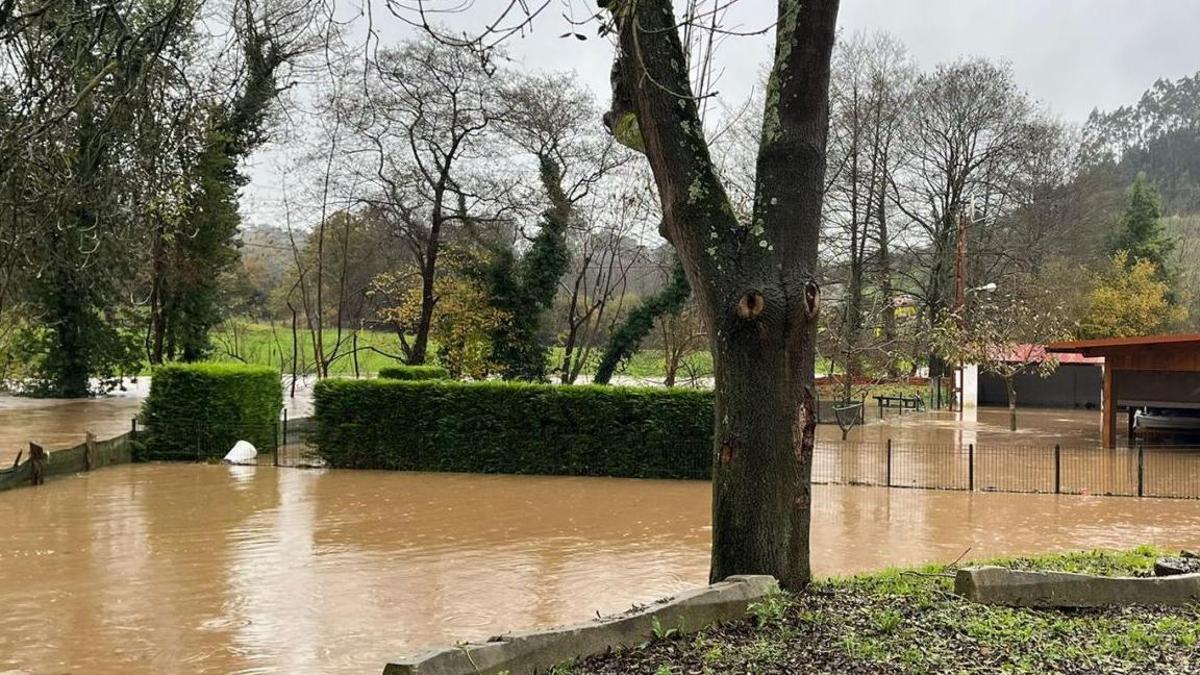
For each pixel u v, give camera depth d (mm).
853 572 8578
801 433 5207
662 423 16125
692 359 32750
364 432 16812
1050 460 18422
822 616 4805
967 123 36156
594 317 35188
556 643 4082
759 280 5094
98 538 10188
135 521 11258
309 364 40375
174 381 17344
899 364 32531
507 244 29312
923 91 36406
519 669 3920
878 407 33812
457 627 6848
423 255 30594
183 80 6656
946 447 20828
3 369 29609
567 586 8188
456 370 29562
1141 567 6867
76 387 30359
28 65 5656
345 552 9617
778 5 5320
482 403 16656
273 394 18859
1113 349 21188
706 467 15984
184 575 8461
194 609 7285
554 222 29016
